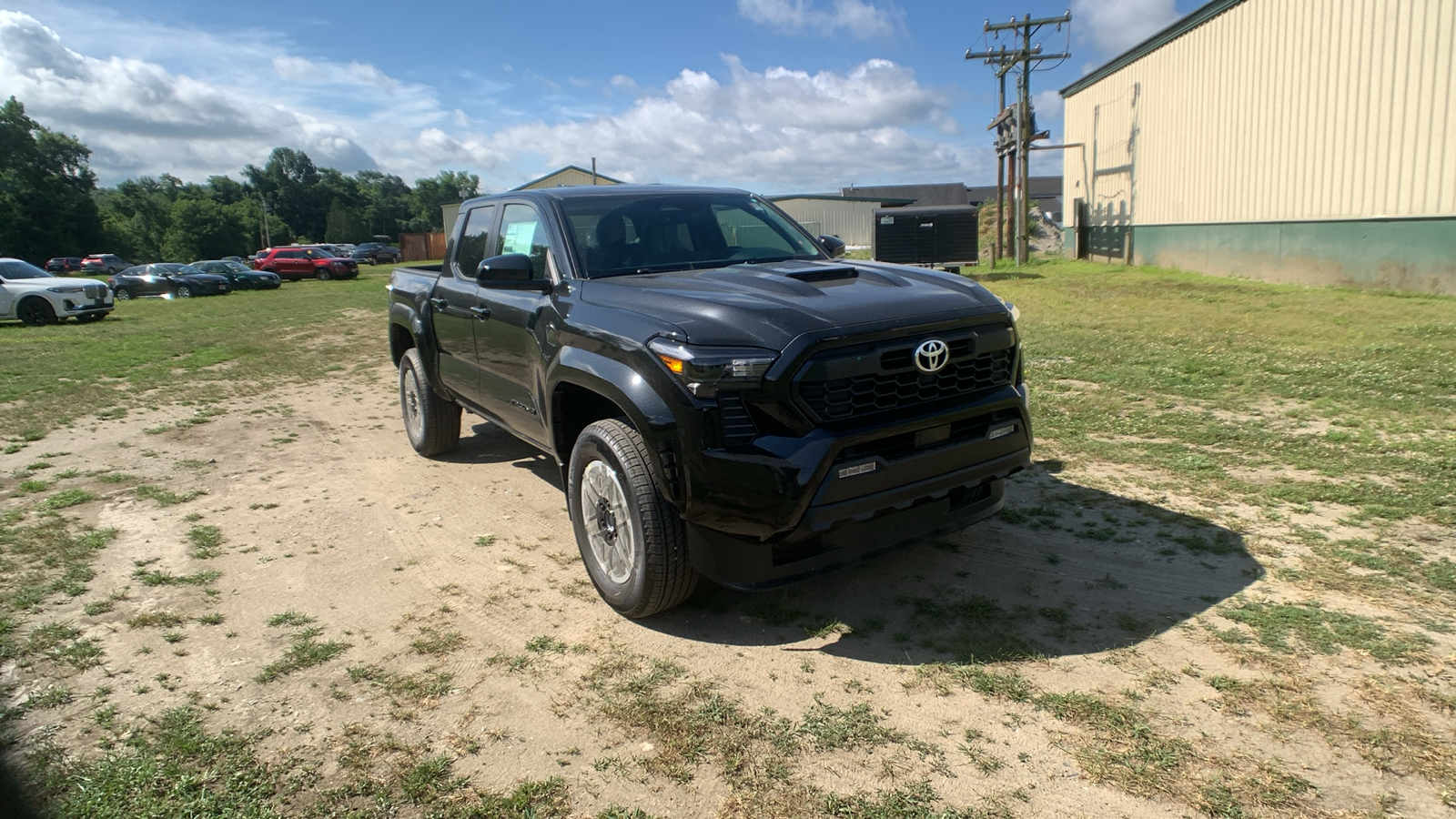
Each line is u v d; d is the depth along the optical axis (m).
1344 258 16.77
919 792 2.48
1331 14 16.86
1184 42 22.78
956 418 3.44
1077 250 31.03
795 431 3.17
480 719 2.96
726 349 3.19
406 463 6.39
